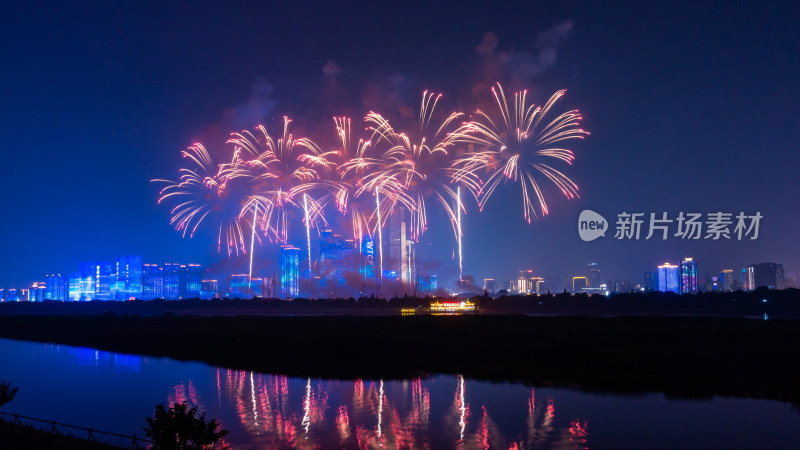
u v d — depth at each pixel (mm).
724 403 49406
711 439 39375
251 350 87250
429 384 60875
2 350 102750
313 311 177750
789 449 37156
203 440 26391
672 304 149875
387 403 51906
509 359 70562
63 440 29234
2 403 34875
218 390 59875
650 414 46125
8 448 26625
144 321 136875
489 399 52750
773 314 131375
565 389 56375
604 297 161000
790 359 60875
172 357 87500
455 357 73562
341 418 46469
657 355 64938
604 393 54094
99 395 58188
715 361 61812
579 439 39562
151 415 48781
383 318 108250
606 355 66688
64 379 68562
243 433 42156
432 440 39688
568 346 72375
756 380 55938
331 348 82188
